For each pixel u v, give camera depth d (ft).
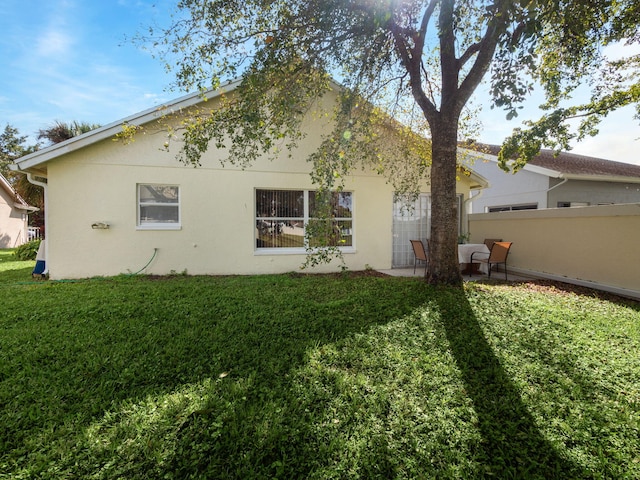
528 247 26.99
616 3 16.76
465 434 6.89
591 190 38.01
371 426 7.13
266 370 9.55
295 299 17.26
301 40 16.84
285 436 6.69
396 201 30.83
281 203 27.84
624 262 19.81
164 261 25.39
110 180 24.18
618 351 11.24
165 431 6.78
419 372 9.55
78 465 5.91
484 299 17.40
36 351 10.56
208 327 13.07
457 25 17.04
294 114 20.62
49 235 23.40
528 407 7.88
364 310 15.28
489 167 44.06
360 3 14.92
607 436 6.91
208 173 25.91
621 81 22.48
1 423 6.98
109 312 14.64
